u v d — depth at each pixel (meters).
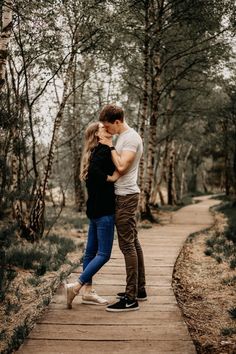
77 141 20.12
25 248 9.03
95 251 4.97
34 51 9.20
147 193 16.73
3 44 7.18
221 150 36.84
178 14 14.86
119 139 4.65
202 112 21.80
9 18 7.21
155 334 4.09
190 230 13.76
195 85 21.59
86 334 4.07
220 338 4.44
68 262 8.25
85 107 17.94
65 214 18.69
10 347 4.23
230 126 26.83
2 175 9.41
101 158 4.59
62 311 4.70
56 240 10.46
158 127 27.36
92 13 9.37
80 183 21.00
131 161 4.52
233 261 7.93
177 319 4.50
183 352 3.71
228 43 15.52
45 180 10.36
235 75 18.98
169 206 28.69
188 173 54.00
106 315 4.58
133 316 4.57
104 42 10.92
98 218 4.68
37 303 5.86
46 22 8.47
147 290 5.61
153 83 16.66
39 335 4.03
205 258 9.01
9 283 6.31
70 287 4.70
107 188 4.64
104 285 5.80
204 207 27.64
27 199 10.23
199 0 13.82
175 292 6.14
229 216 18.86
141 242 10.41
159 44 14.88
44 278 7.19
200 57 17.44
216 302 5.79
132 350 3.73
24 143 10.12
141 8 14.10
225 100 22.70
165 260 7.83
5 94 8.82
